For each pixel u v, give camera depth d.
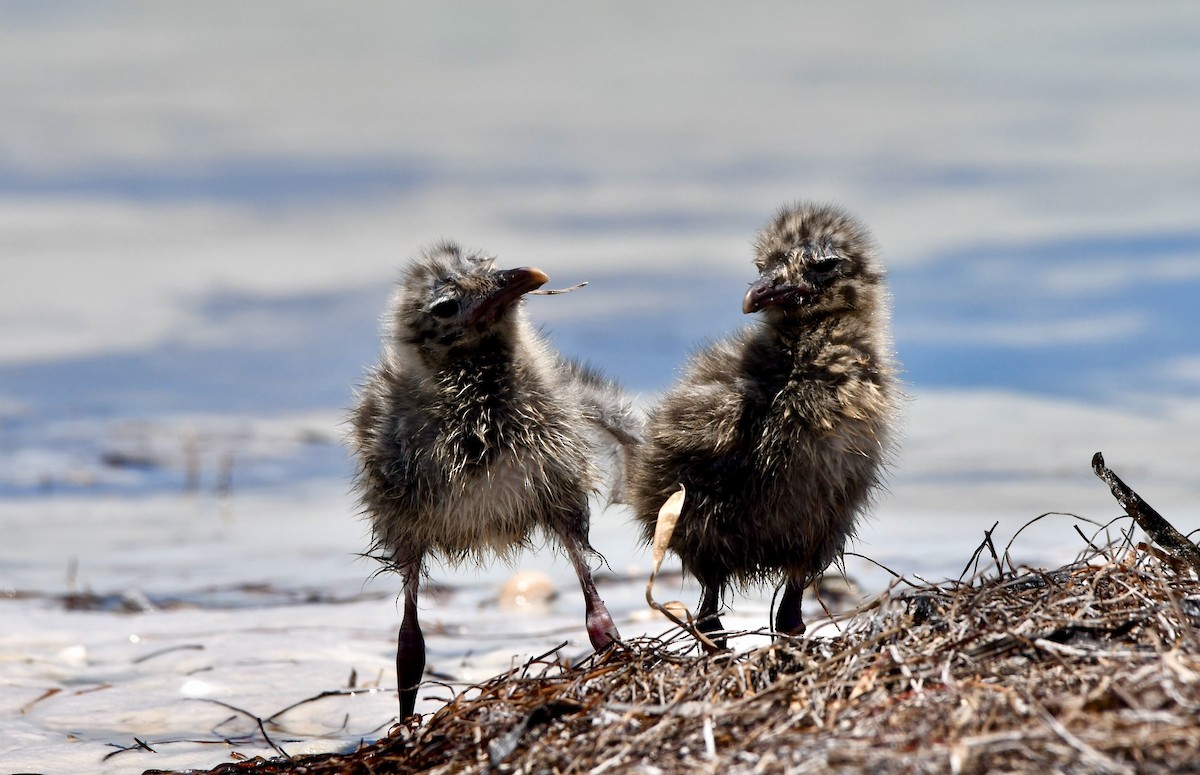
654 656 7.65
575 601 12.57
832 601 11.76
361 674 10.38
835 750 5.77
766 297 9.18
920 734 5.89
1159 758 5.45
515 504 9.20
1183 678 5.92
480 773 6.55
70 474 17.42
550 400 9.33
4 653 11.05
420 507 9.21
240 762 7.93
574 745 6.52
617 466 10.48
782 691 6.62
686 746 6.25
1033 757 5.55
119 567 13.98
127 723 9.25
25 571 13.82
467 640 11.23
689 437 9.15
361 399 9.79
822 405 8.93
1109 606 7.11
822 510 9.05
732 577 9.49
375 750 7.57
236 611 12.48
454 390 9.20
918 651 6.80
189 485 17.09
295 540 15.00
